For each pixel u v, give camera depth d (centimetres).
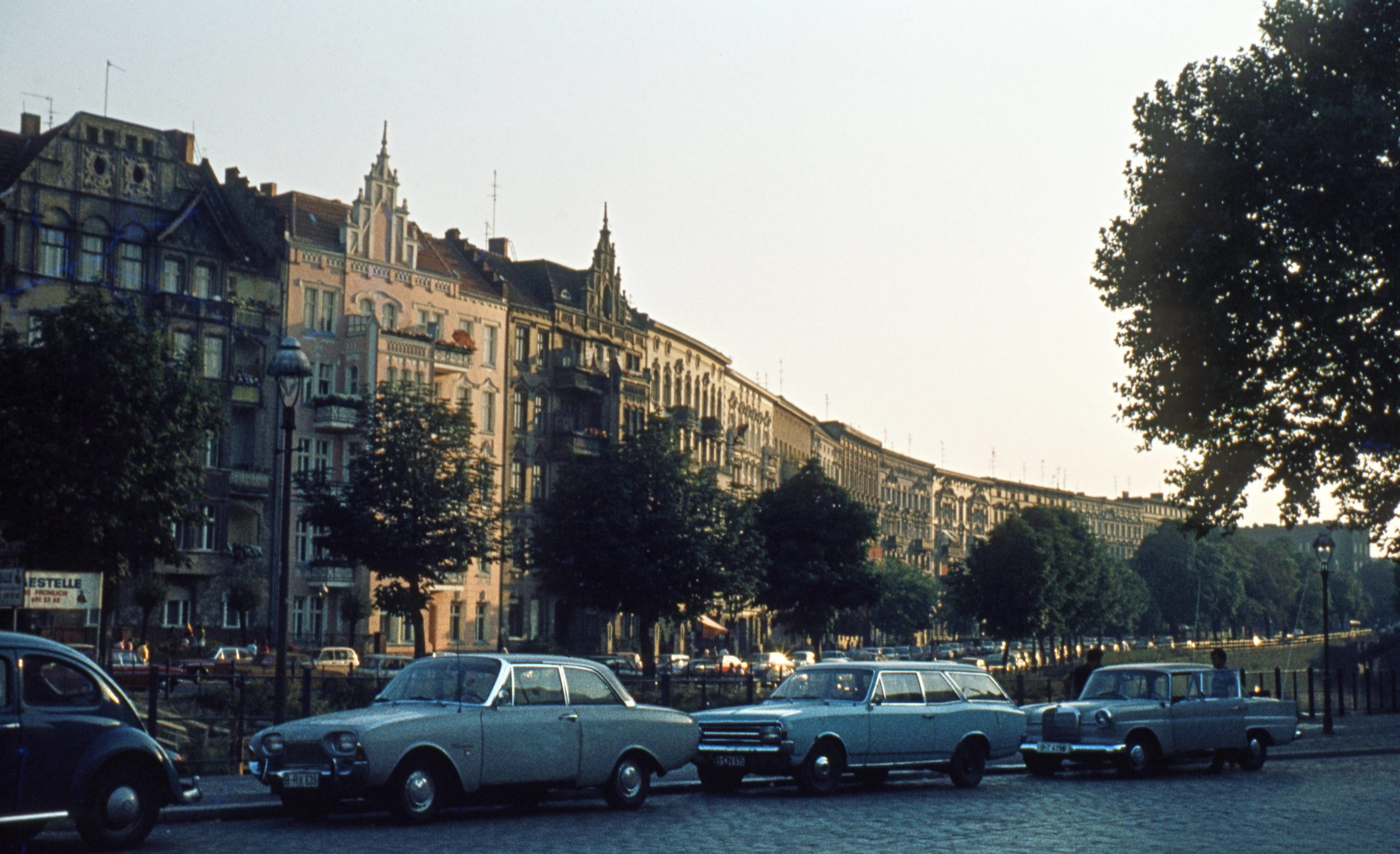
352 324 7194
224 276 6688
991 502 19412
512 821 1864
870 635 13838
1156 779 2622
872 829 1791
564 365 8562
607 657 6775
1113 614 12750
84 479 4250
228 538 6488
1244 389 3800
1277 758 3141
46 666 1512
